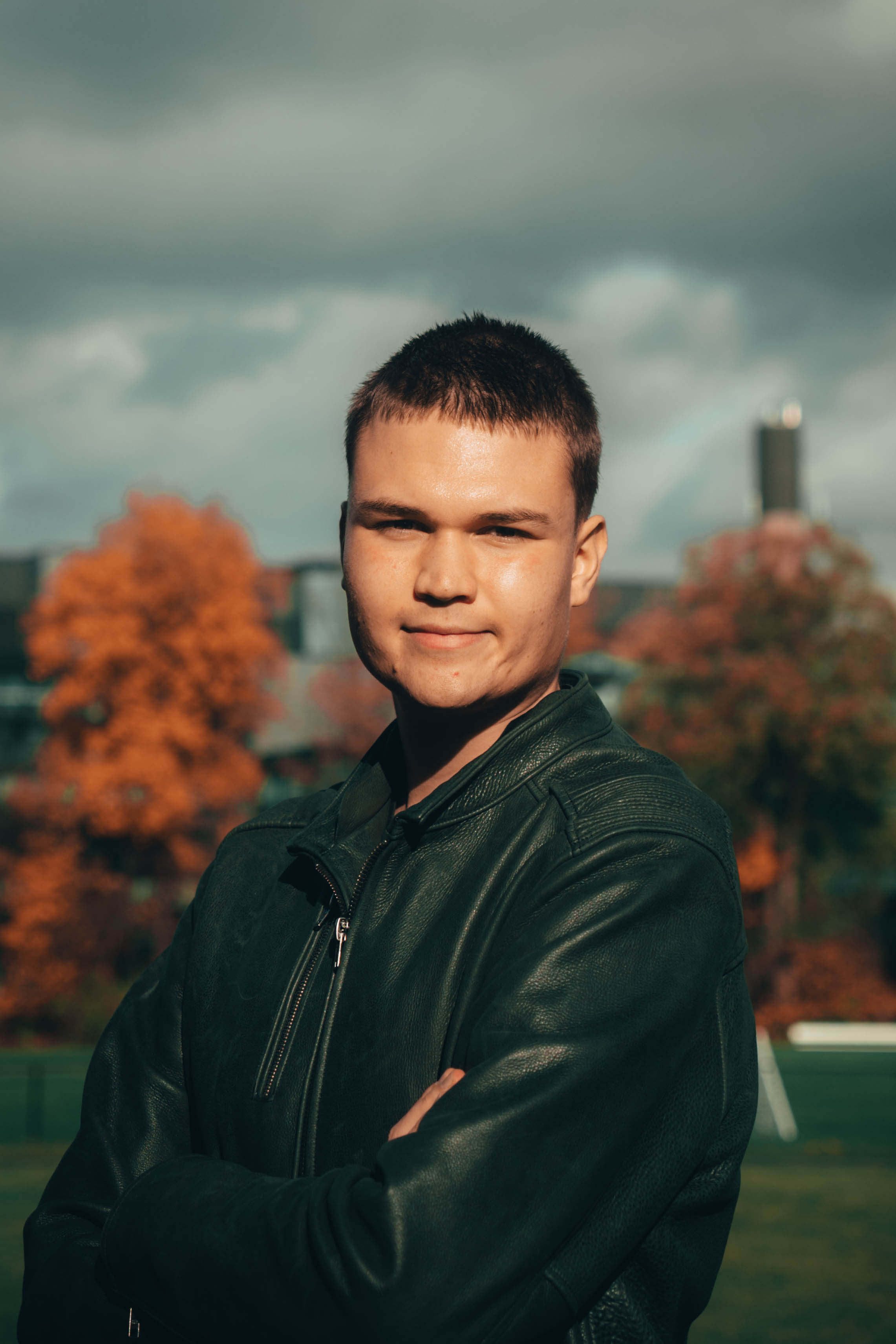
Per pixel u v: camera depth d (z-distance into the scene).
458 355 1.19
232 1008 1.26
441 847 1.18
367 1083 1.11
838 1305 7.25
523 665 1.19
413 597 1.18
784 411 55.00
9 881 31.97
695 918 1.11
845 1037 30.69
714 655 33.22
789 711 31.69
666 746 32.62
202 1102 1.25
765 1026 31.77
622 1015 1.04
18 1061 24.52
